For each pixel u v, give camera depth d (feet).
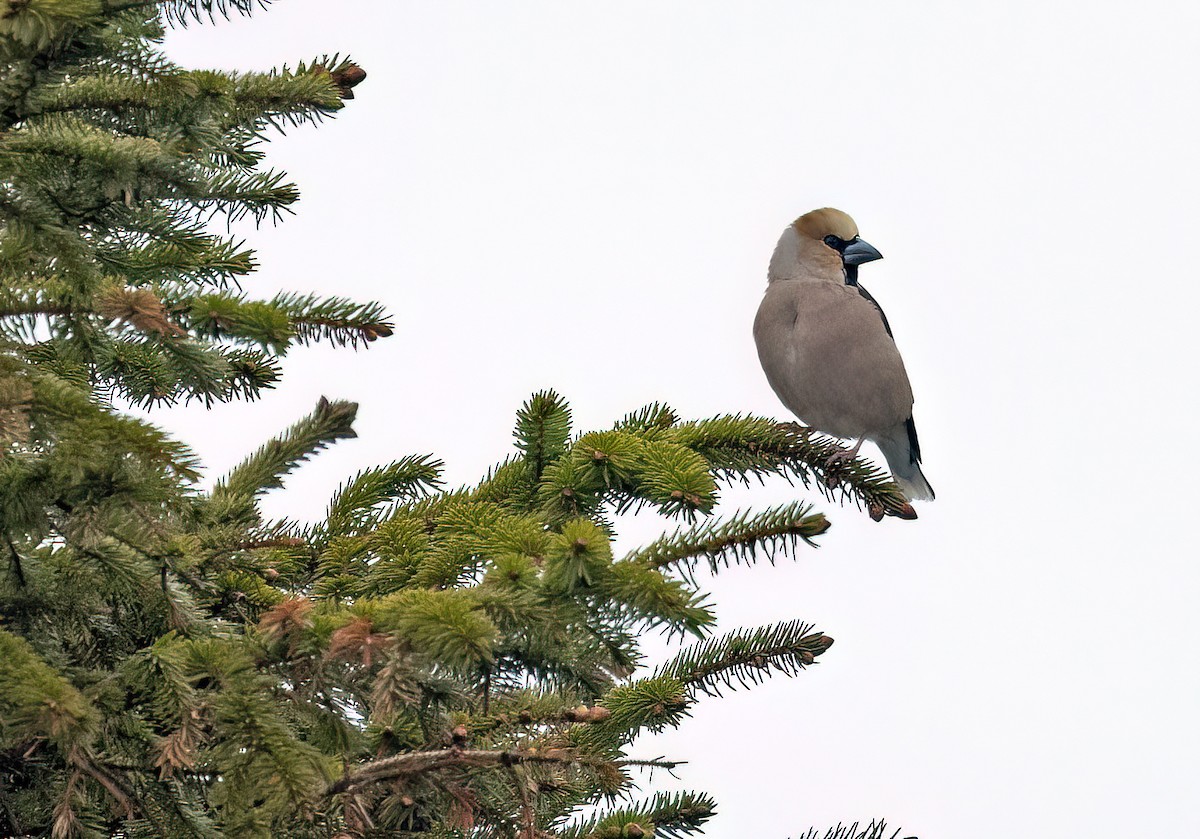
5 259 22.86
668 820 30.68
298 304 29.66
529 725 25.21
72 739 19.26
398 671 19.45
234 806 19.83
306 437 32.12
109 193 23.80
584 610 21.71
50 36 20.83
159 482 19.69
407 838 24.43
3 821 22.56
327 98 30.40
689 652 30.91
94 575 23.21
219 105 26.05
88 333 23.02
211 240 32.27
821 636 30.66
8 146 23.03
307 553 30.35
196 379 25.64
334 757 22.15
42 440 19.47
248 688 20.75
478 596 21.20
